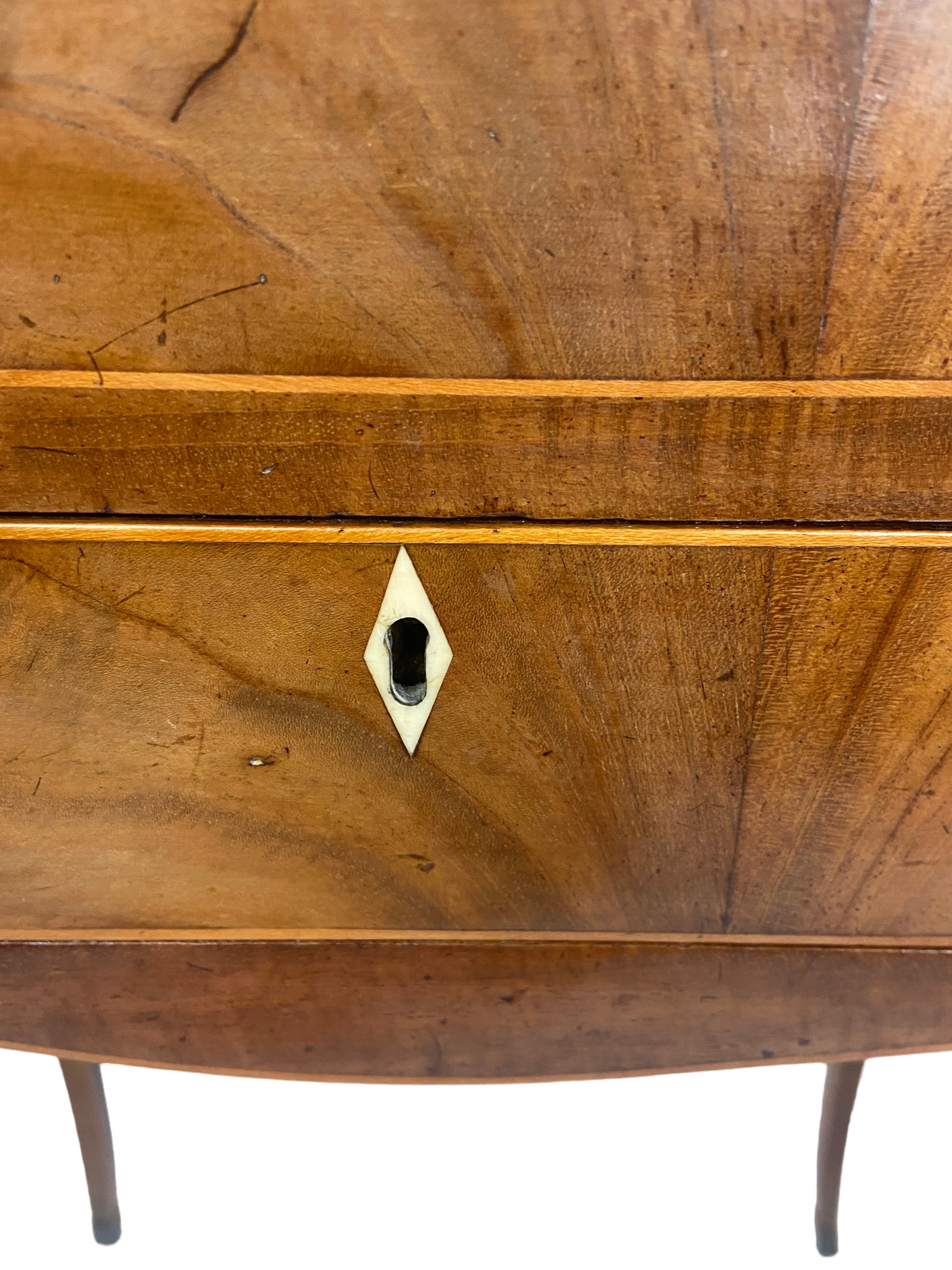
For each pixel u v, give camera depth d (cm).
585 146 18
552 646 22
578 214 19
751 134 18
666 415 20
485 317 19
